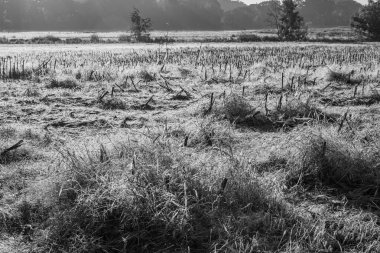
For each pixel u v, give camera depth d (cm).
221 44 5203
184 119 888
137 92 1251
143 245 448
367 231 467
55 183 505
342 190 581
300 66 1986
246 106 928
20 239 448
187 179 515
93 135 769
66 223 456
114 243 449
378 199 553
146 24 6588
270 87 1292
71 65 2003
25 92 1204
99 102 1078
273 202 512
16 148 662
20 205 493
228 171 545
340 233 462
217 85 1362
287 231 461
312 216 500
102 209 478
